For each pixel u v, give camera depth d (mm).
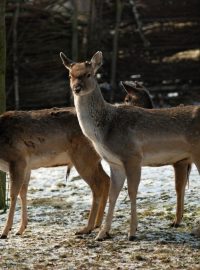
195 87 34875
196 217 15523
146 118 14352
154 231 14648
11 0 32500
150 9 34625
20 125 15680
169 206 16641
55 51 33094
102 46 34500
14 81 32562
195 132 14281
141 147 14242
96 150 14570
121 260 12688
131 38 34625
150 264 12414
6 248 13750
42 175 21734
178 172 14969
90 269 12211
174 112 14516
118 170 14484
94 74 14203
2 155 15586
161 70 34750
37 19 32875
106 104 14352
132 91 16812
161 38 34719
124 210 16578
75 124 15656
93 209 15023
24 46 32594
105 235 14219
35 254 13242
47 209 17203
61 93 33219
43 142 15750
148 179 19750
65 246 13727
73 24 33156
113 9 34469
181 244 13617
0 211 17484
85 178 15508
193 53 36344
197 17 34719
